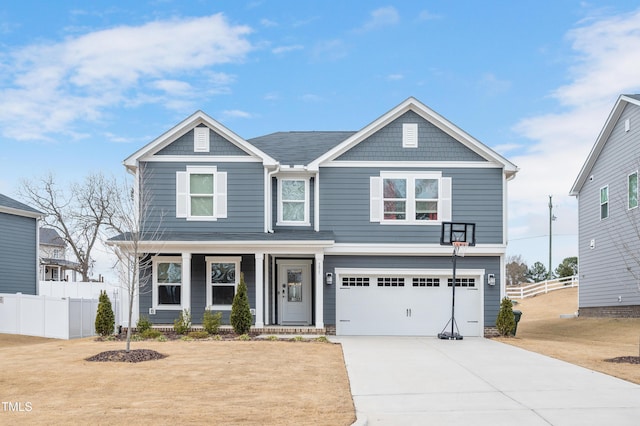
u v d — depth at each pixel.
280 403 10.12
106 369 13.03
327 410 9.67
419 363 14.72
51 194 45.75
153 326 21.36
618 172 27.98
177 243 20.50
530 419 9.42
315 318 21.80
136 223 18.91
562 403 10.45
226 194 21.94
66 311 24.08
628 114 26.86
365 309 22.20
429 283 22.36
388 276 22.31
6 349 17.06
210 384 11.63
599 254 30.36
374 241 22.12
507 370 13.75
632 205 26.52
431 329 22.20
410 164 22.33
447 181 22.28
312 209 22.55
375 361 15.00
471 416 9.62
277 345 17.33
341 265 22.27
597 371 13.62
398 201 22.28
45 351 16.19
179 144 22.08
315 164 22.11
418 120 22.52
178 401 10.23
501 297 22.23
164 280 21.86
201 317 21.72
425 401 10.65
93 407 9.81
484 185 22.31
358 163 22.30
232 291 21.86
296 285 23.03
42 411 9.55
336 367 13.80
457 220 22.19
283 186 22.67
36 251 31.83
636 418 9.45
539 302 44.59
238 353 15.50
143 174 21.86
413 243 22.11
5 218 29.52
